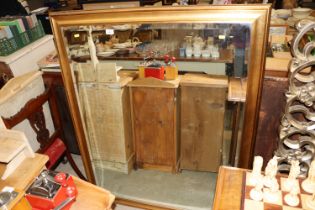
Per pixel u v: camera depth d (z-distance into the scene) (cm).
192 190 205
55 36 150
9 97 167
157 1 208
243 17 120
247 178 137
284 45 171
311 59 127
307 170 154
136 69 183
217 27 133
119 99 188
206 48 162
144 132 206
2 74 214
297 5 266
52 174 119
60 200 114
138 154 218
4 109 164
